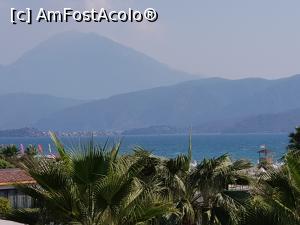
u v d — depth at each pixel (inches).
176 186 1164.5
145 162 1148.5
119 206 881.5
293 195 967.6
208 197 1196.5
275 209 965.2
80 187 880.9
